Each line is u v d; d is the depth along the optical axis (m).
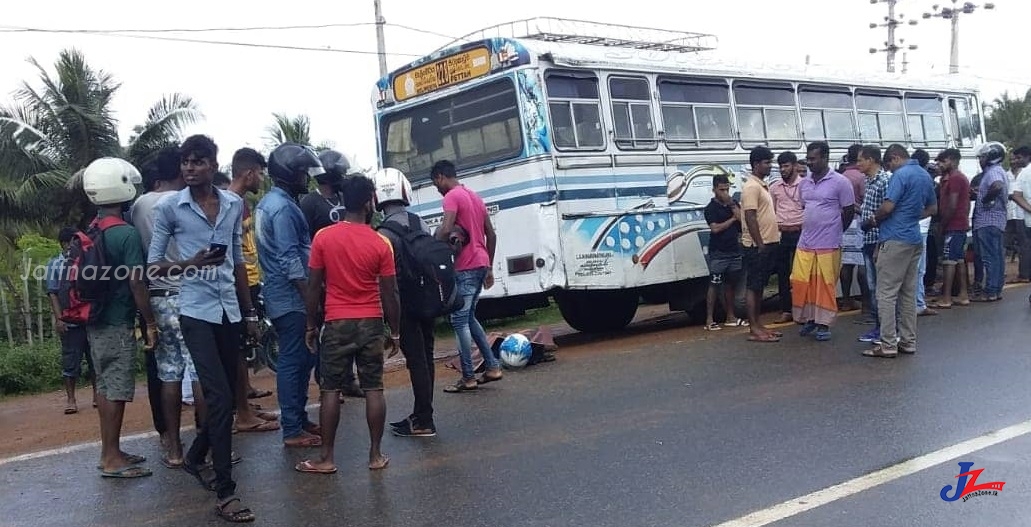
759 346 9.27
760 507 4.66
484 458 5.74
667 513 4.64
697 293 11.24
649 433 6.16
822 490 4.89
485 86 9.81
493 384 8.08
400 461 5.76
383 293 5.51
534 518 4.64
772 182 11.02
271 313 6.16
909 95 14.48
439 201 10.36
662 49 11.83
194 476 5.43
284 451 6.12
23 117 20.36
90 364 7.87
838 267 9.39
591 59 9.84
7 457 6.29
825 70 12.95
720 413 6.61
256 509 4.96
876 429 6.01
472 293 7.72
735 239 10.48
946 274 11.52
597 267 9.73
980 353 8.33
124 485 5.48
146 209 5.68
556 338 11.68
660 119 10.53
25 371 9.50
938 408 6.48
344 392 7.84
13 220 18.92
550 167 9.38
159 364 5.73
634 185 10.14
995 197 11.62
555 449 5.88
